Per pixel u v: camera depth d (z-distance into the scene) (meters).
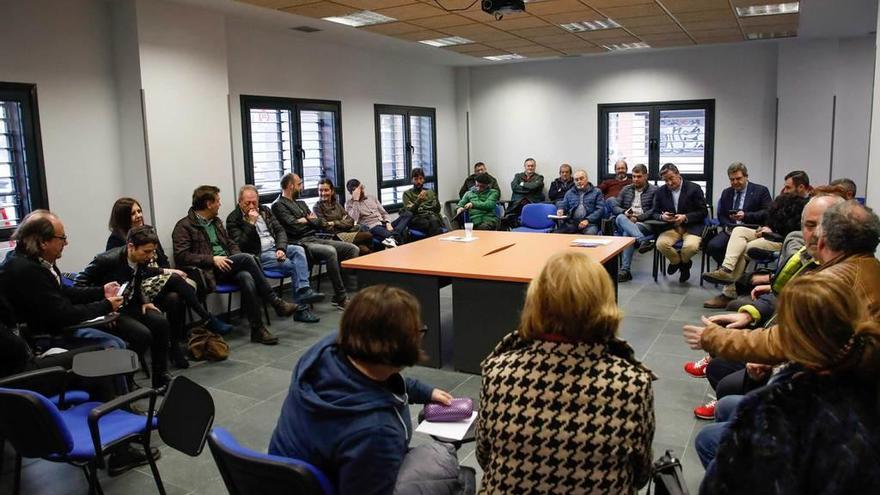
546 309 1.37
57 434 2.02
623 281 6.33
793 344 1.28
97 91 4.75
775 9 5.76
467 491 1.74
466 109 9.65
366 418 1.48
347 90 7.39
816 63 7.55
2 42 4.16
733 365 2.73
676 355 4.08
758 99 8.02
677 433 3.00
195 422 1.98
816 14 5.91
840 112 7.58
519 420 1.34
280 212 5.77
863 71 7.41
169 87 4.93
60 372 2.44
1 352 2.70
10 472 2.79
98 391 2.89
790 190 5.21
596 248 4.34
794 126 7.75
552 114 9.17
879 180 3.44
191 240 4.71
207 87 5.24
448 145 9.52
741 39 7.36
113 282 3.57
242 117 6.08
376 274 4.01
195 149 5.16
